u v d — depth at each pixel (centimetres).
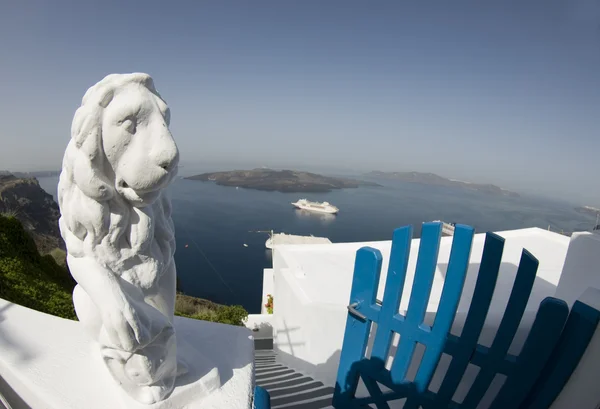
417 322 356
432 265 341
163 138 219
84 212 223
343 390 418
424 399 360
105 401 251
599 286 423
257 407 282
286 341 708
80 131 210
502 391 318
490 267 307
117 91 215
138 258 251
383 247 888
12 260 679
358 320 396
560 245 858
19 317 341
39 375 270
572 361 285
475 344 323
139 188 223
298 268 763
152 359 239
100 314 226
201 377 277
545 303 286
